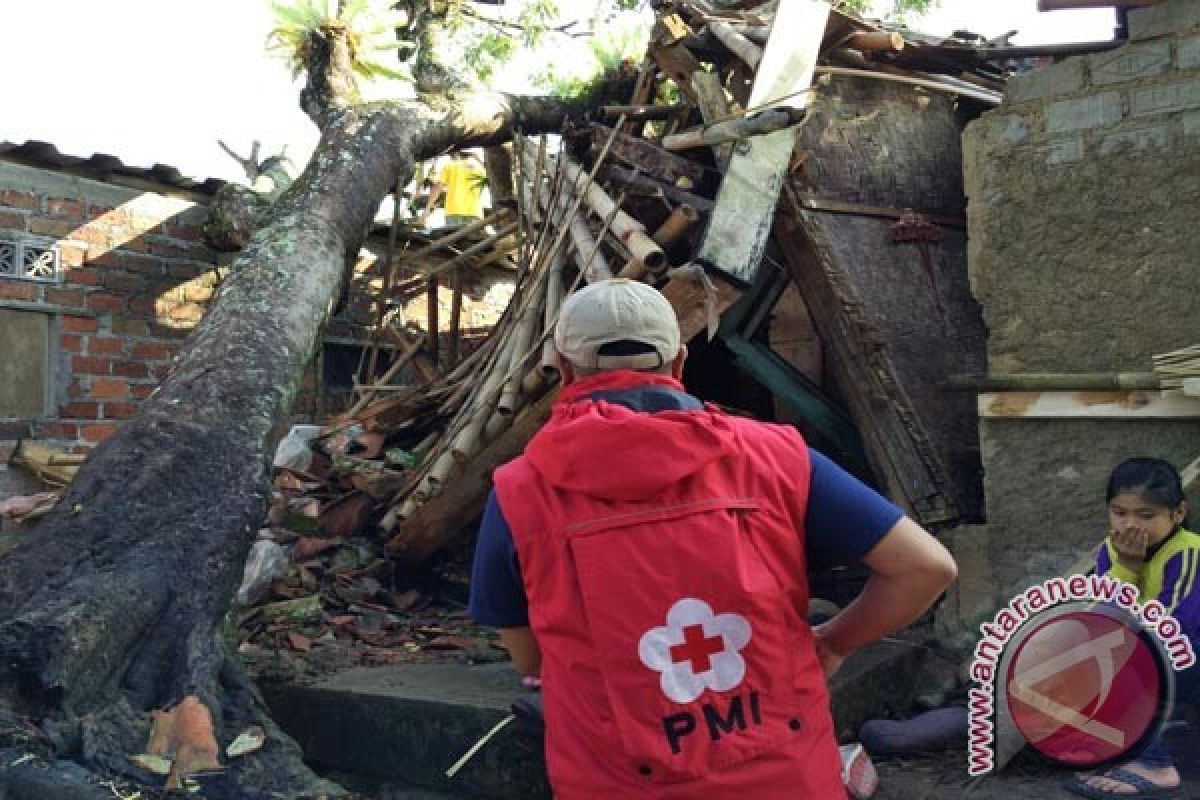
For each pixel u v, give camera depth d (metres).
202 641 3.23
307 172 6.05
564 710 1.46
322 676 3.79
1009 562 4.12
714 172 5.21
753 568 1.45
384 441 6.27
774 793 1.38
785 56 4.95
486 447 5.14
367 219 6.01
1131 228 4.00
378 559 5.40
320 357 8.43
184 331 7.37
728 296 4.68
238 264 5.03
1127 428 3.89
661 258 4.65
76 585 3.10
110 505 3.44
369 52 7.68
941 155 5.64
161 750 2.81
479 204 9.60
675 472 1.45
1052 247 4.18
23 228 6.54
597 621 1.42
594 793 1.41
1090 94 4.11
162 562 3.31
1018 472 4.13
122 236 7.05
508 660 4.16
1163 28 3.96
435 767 3.26
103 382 6.88
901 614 1.56
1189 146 3.88
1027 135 4.26
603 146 5.62
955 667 4.00
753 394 6.48
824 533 1.54
